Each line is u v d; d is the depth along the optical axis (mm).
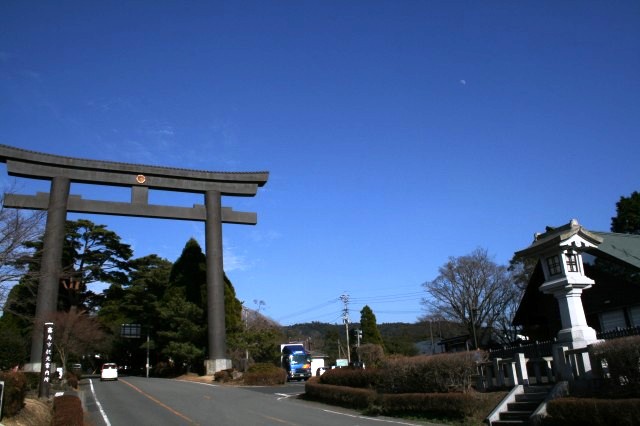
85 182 50125
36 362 41375
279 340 63125
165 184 52844
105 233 59062
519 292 52438
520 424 15125
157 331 59406
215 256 52562
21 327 47625
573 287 17906
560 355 16422
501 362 18438
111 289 61562
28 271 21266
